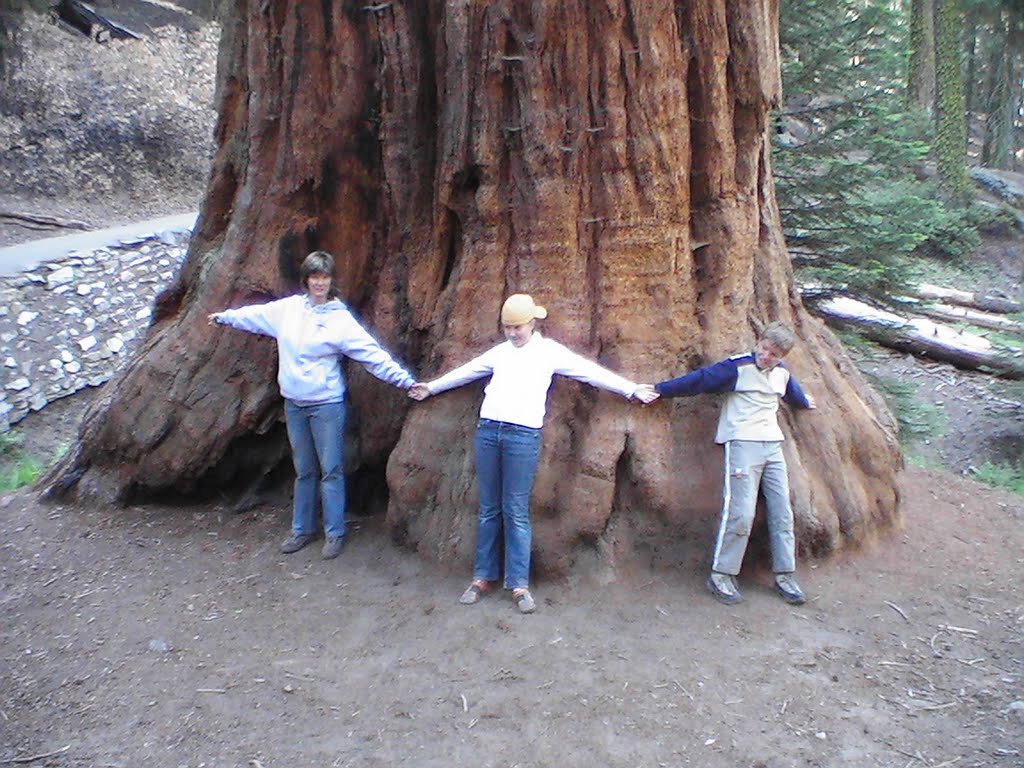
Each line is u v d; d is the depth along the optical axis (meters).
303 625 5.00
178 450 6.40
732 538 5.08
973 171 28.44
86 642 4.91
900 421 11.69
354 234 6.16
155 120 24.12
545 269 5.41
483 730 4.12
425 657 4.66
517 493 5.01
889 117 11.17
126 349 16.05
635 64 5.16
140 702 4.38
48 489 6.72
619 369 5.37
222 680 4.54
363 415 6.15
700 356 5.53
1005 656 4.77
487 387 5.11
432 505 5.62
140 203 22.30
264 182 6.21
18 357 14.41
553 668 4.52
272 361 6.33
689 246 5.55
